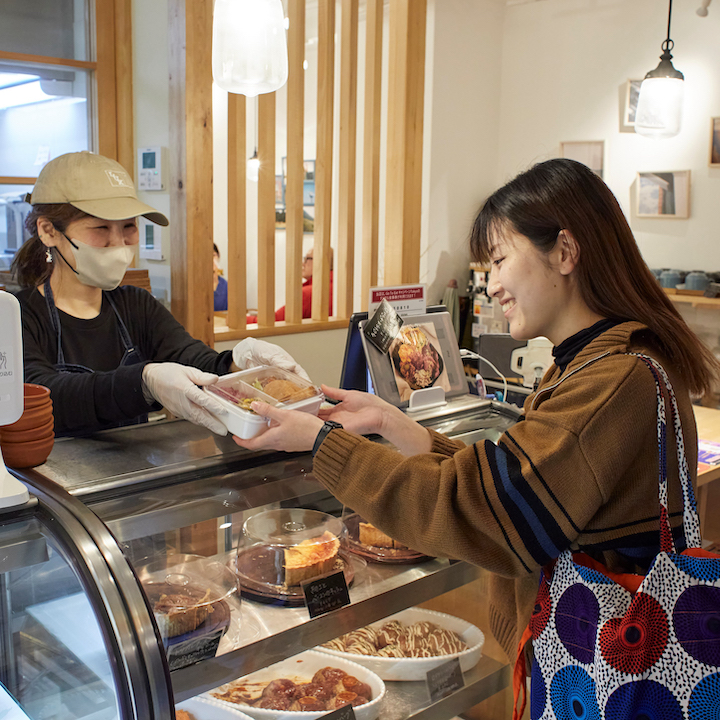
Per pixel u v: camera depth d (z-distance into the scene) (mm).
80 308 1819
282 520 1275
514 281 1079
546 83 5711
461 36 5555
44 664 891
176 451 1307
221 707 1247
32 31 2762
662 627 893
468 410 1809
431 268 5703
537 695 1029
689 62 4957
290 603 1138
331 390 1340
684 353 1022
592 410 929
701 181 5004
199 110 2562
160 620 969
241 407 1218
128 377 1416
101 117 2859
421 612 1570
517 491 926
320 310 3449
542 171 1072
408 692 1408
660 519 920
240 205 3045
